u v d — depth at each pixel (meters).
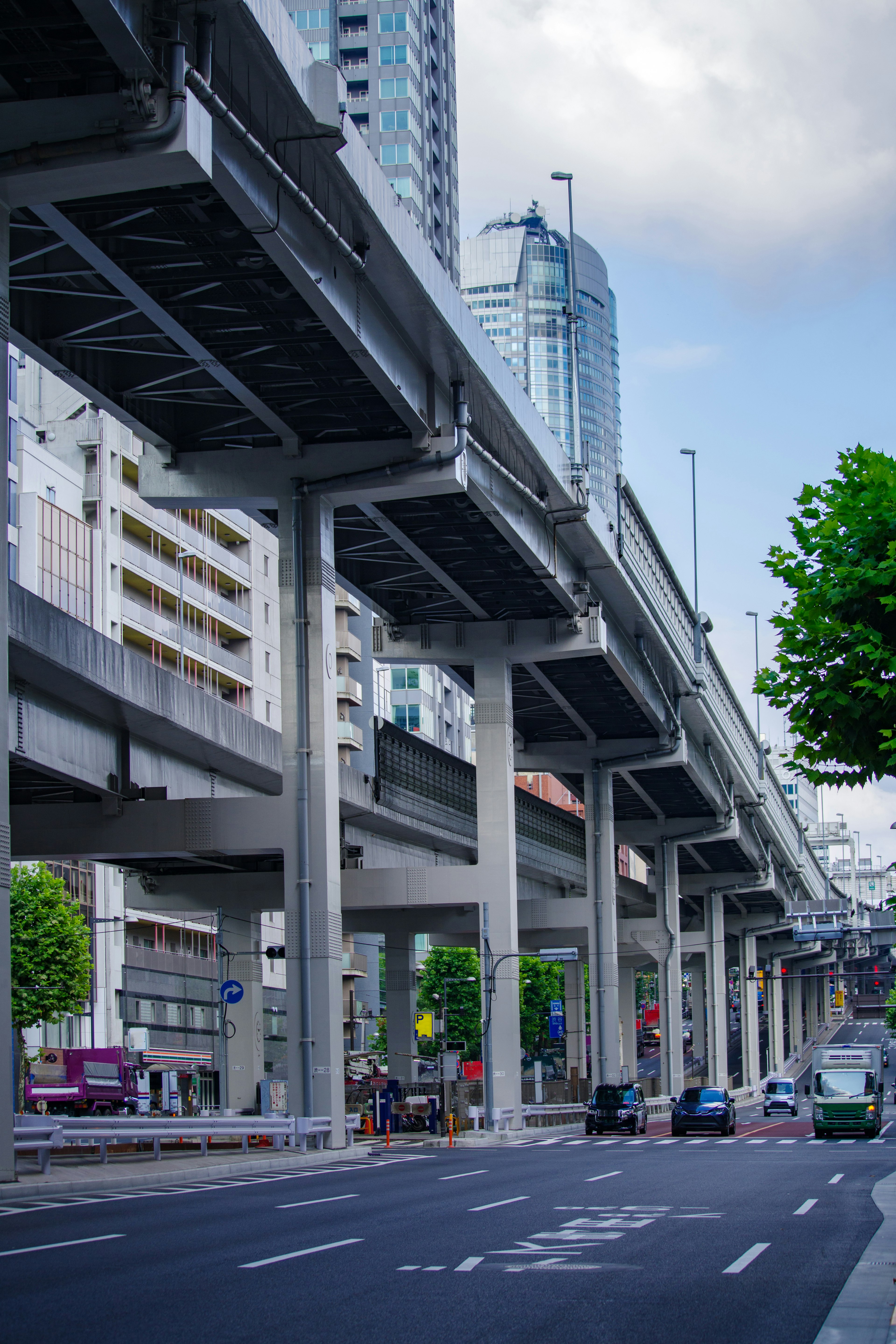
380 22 128.38
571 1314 10.72
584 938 83.00
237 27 25.64
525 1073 108.94
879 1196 22.86
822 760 17.02
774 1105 81.88
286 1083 42.31
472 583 53.94
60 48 23.92
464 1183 25.59
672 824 93.88
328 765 40.16
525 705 69.75
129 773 40.97
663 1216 18.78
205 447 41.75
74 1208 19.97
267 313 33.34
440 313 36.59
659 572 65.00
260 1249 14.54
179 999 78.25
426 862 67.00
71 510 68.44
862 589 16.30
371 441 40.78
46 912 52.72
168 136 23.97
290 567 40.75
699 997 156.25
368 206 31.59
